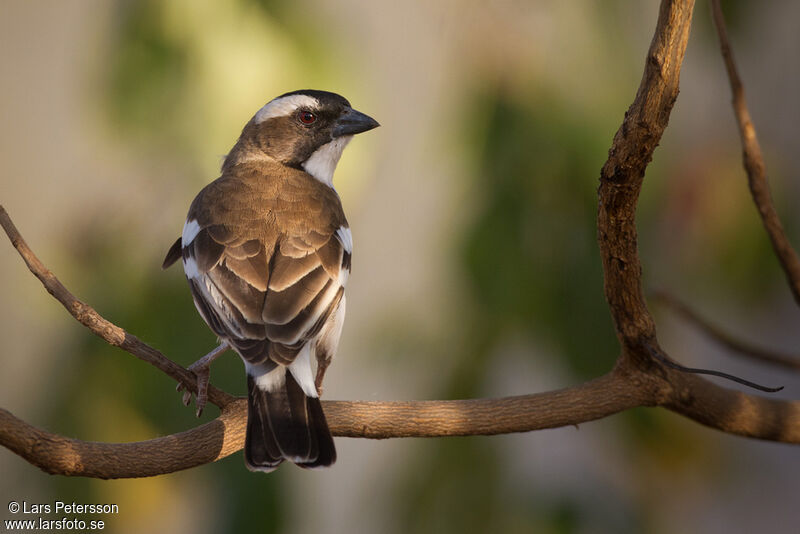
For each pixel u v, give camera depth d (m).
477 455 10.82
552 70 10.54
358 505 14.81
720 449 11.61
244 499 10.57
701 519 14.04
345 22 10.52
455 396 10.59
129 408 10.35
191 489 10.77
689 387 8.56
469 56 10.66
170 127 9.76
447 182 11.07
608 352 10.38
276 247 9.63
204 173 10.02
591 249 10.40
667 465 11.09
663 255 11.56
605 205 7.62
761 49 13.87
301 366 8.79
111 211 10.68
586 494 10.98
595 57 10.52
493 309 10.47
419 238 11.73
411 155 11.80
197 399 8.62
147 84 9.72
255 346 8.78
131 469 8.01
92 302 10.54
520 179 10.47
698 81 13.47
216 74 9.74
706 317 11.90
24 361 12.12
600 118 10.43
